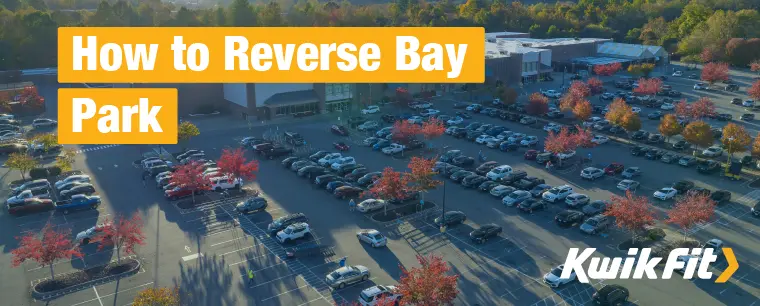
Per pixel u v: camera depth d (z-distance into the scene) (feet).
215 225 199.93
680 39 626.23
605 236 190.19
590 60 529.86
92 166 265.75
